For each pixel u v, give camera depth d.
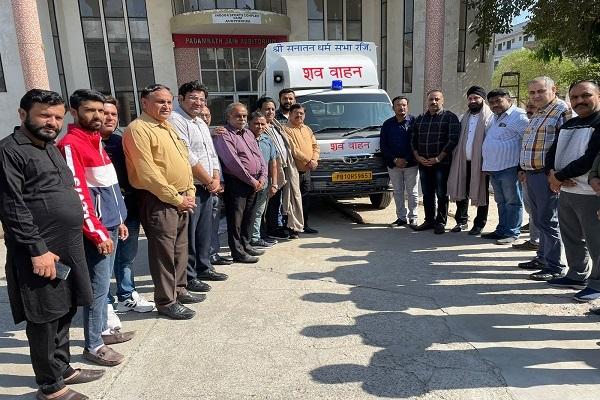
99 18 14.52
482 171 5.54
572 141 3.70
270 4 14.91
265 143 5.35
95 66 14.72
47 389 2.64
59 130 2.48
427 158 5.88
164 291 3.71
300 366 2.98
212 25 14.17
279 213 6.06
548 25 9.98
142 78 15.12
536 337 3.25
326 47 7.73
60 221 2.50
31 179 2.39
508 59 33.59
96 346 3.11
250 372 2.93
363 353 3.11
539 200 4.30
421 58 13.61
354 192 6.51
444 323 3.51
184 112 4.13
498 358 2.99
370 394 2.66
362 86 7.48
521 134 5.12
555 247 4.25
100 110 2.98
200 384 2.82
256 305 3.96
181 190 3.64
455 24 13.27
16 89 12.73
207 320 3.71
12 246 2.40
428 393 2.65
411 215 6.43
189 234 4.18
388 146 6.25
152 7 14.76
